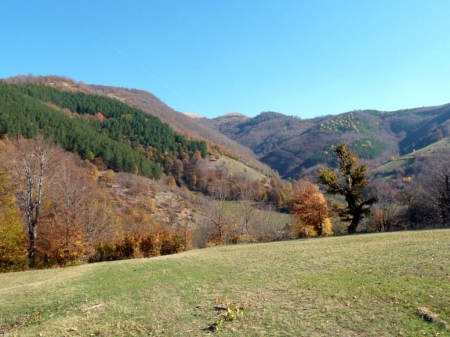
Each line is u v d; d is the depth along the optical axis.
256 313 10.97
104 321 11.80
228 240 43.25
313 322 9.81
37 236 33.19
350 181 40.84
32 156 33.78
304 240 29.53
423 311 9.43
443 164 44.75
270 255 21.22
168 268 20.19
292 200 48.72
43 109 108.12
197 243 46.28
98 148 99.31
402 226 46.31
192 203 87.88
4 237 30.36
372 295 11.22
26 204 33.09
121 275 19.23
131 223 56.94
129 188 85.12
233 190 74.00
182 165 120.06
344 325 9.38
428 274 12.54
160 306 12.88
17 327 12.28
